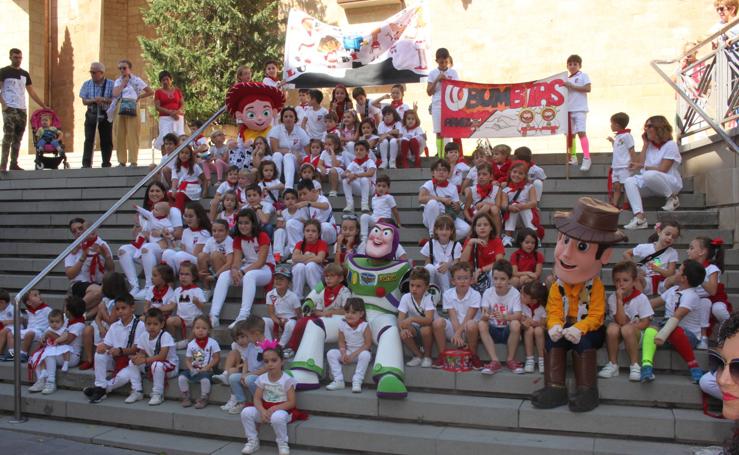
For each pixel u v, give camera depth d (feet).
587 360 18.10
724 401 13.82
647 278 21.31
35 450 19.49
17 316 21.93
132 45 65.67
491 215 25.13
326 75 39.42
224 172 33.81
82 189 35.55
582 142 31.04
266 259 24.22
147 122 59.88
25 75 39.55
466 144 45.32
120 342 22.16
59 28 64.69
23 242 32.96
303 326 21.01
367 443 18.17
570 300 18.60
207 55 52.60
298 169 32.50
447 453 17.51
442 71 34.40
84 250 26.99
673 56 43.11
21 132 39.22
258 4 53.98
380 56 39.01
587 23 44.78
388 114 34.58
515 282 20.89
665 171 25.72
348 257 22.24
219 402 21.03
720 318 19.19
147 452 19.43
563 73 30.32
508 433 17.99
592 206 18.26
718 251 19.83
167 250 25.79
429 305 20.33
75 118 64.08
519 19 46.21
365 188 29.37
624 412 17.48
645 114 43.55
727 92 26.48
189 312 23.29
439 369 19.77
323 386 20.47
